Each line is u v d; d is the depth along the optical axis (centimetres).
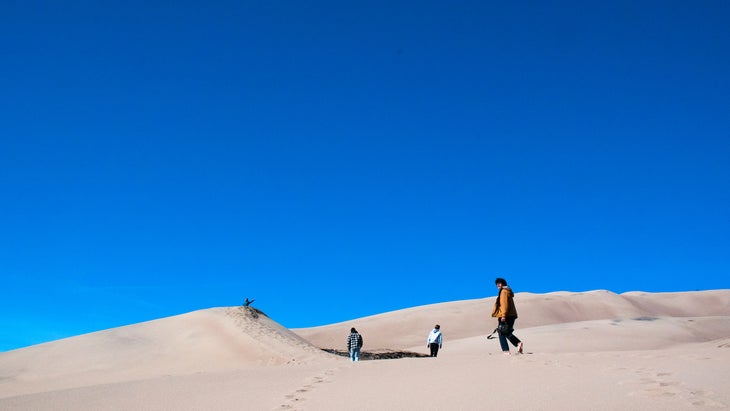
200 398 1009
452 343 5384
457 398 895
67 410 977
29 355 3866
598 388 893
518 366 1123
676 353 1148
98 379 3303
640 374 961
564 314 7875
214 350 3678
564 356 1209
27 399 1117
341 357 3662
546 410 798
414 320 7719
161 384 1191
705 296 9362
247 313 4300
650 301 9038
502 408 821
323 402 925
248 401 962
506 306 1327
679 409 761
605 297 8575
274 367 1415
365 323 7888
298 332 7869
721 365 977
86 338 4112
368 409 866
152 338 4066
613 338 5047
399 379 1077
